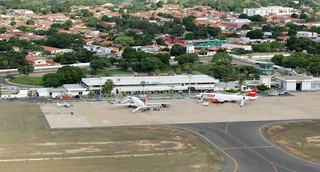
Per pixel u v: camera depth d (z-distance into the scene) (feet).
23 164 589.32
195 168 580.30
